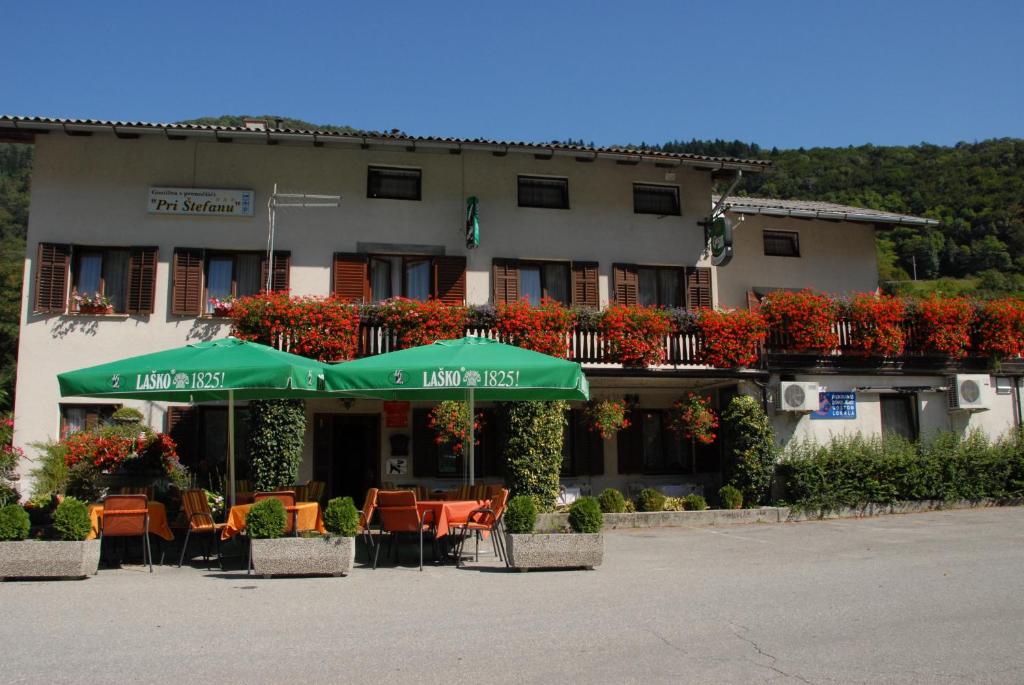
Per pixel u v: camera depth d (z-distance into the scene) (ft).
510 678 17.47
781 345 56.08
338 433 53.98
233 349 33.27
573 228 58.34
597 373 51.90
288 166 54.49
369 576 29.78
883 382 57.62
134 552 35.63
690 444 59.41
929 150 224.94
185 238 52.54
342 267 53.98
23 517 29.45
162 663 18.28
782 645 20.24
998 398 60.13
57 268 50.62
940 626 22.24
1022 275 164.86
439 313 49.57
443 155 56.95
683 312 54.29
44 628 21.39
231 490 35.37
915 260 182.39
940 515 51.13
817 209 65.31
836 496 51.49
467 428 48.67
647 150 56.18
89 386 31.27
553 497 48.14
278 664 18.30
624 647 19.93
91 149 52.26
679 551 37.32
